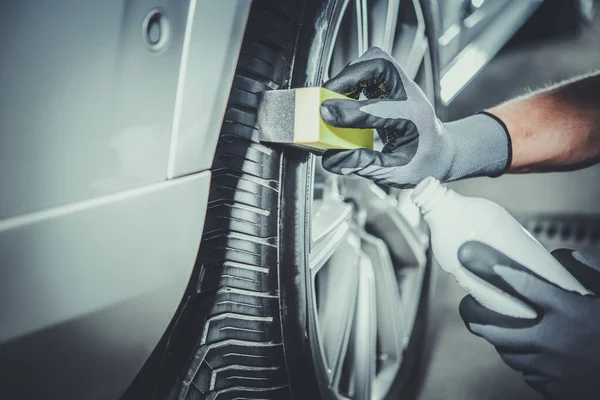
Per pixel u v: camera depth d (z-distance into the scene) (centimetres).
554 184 231
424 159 100
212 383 99
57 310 68
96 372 77
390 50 142
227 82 81
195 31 75
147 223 76
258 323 100
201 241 93
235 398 102
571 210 218
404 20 154
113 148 69
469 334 183
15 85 59
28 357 68
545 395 85
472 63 204
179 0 72
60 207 65
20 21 58
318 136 85
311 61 99
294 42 96
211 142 82
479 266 80
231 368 100
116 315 76
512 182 232
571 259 91
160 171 76
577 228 210
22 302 65
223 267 96
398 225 155
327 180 138
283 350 103
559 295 80
